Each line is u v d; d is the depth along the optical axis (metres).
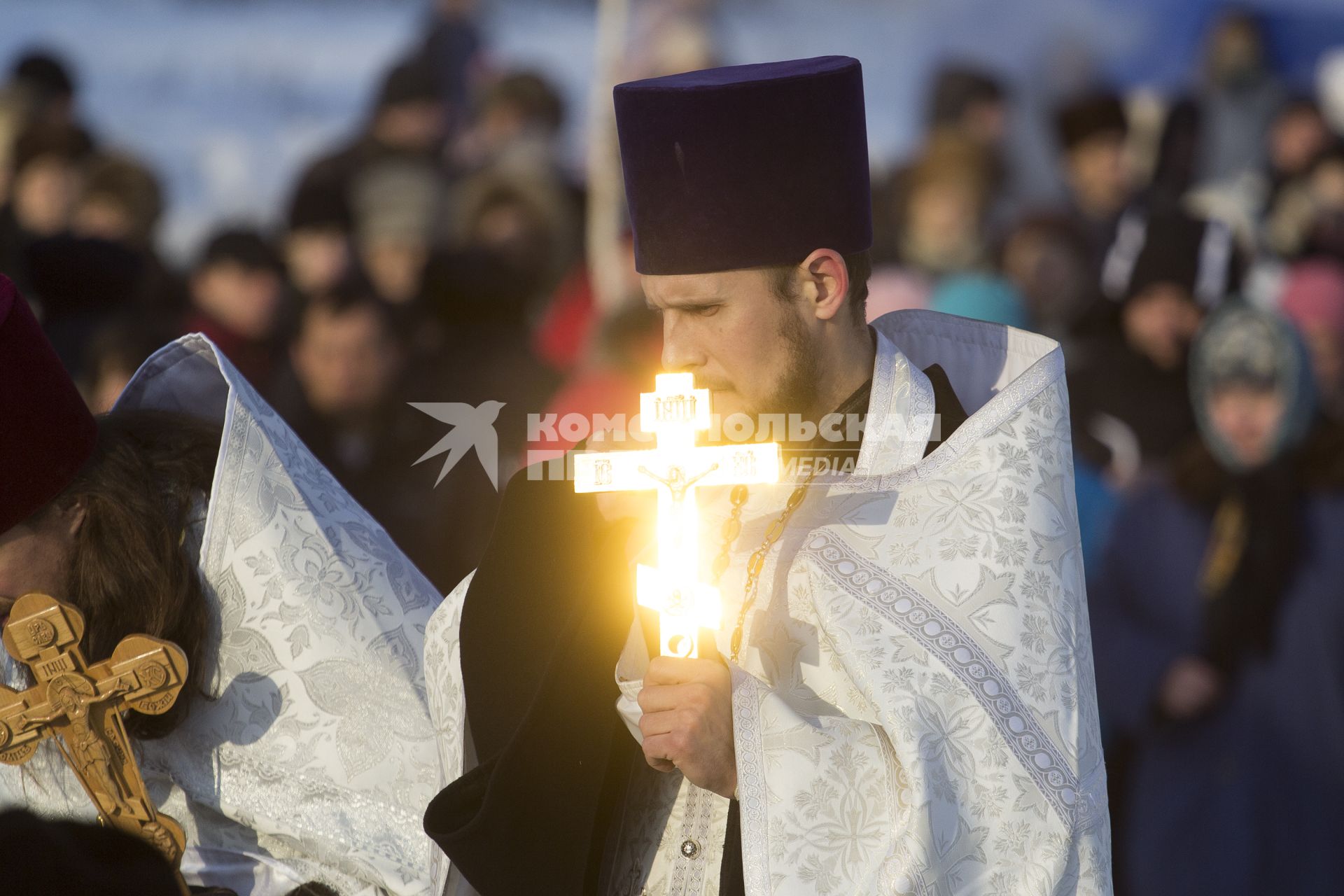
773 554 8.69
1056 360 8.78
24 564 9.15
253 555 9.67
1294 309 21.81
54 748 9.62
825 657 8.52
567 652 8.62
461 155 28.05
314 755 9.62
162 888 6.04
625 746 8.87
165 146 33.31
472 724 9.03
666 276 8.45
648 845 8.92
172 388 10.30
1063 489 8.60
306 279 22.95
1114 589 17.11
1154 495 17.20
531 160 27.48
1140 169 30.00
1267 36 32.34
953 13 34.28
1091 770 8.27
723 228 8.30
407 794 9.65
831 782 8.09
